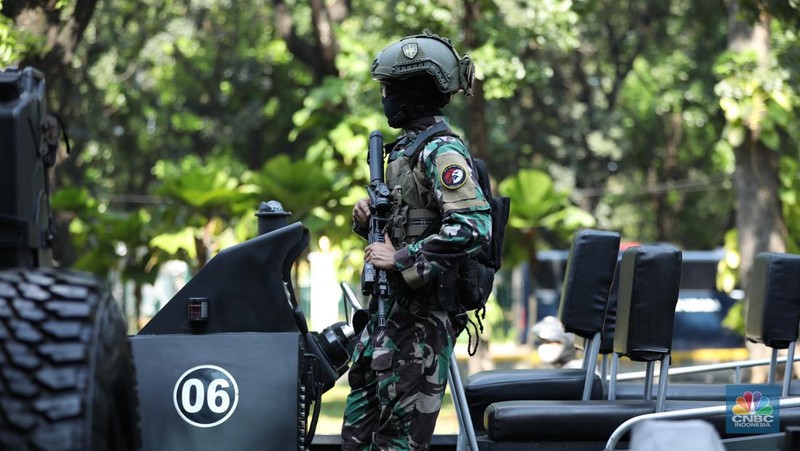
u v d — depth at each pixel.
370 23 32.62
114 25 47.91
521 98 54.47
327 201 26.56
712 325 48.31
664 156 59.25
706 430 4.24
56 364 4.01
